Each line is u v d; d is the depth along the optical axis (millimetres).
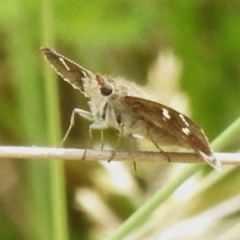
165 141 228
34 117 257
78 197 253
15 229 256
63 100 268
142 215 227
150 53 272
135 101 224
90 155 224
